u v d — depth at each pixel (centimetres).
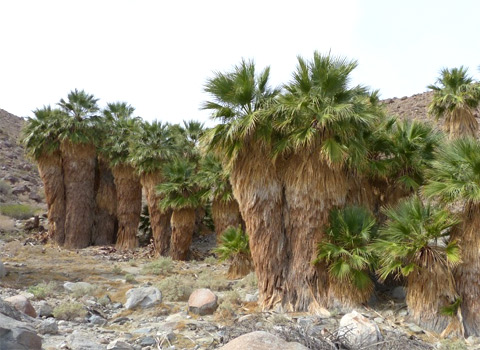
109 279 1617
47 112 2611
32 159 2619
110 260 2220
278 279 1111
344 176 1117
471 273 922
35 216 2928
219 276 1702
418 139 1266
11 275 1524
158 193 2272
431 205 1027
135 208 2658
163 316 1075
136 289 1203
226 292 1309
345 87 1109
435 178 1004
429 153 1264
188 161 2475
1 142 5303
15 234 2731
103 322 986
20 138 2617
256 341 529
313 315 1023
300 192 1097
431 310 936
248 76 1144
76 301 1180
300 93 1115
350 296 1055
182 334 877
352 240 1069
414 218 983
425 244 948
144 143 2420
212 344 799
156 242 2405
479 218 920
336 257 1077
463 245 940
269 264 1113
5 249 2216
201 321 995
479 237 913
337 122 1045
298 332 736
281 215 1136
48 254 2206
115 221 2873
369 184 1314
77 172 2594
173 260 2256
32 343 568
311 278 1086
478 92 1838
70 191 2589
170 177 2292
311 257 1092
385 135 1284
